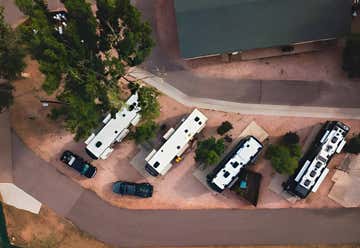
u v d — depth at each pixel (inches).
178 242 2245.3
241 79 2267.5
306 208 2235.5
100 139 2177.7
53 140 2274.9
